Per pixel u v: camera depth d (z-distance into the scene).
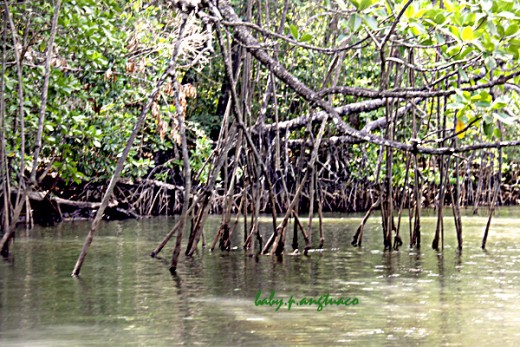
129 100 17.31
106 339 6.99
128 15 16.25
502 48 9.81
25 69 13.82
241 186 23.44
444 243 15.29
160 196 23.03
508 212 27.00
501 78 10.23
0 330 7.30
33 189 18.86
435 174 23.50
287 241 15.41
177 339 6.99
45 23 13.42
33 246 13.89
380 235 16.73
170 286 9.65
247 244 13.70
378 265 11.78
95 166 18.00
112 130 16.62
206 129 24.30
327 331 7.31
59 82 13.66
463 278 10.48
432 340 7.01
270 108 23.05
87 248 10.57
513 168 32.78
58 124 14.20
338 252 13.58
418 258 12.72
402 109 19.31
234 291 9.32
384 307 8.44
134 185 22.56
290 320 7.77
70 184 21.47
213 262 11.97
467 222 21.08
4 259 12.03
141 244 14.44
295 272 10.94
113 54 15.53
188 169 10.90
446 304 8.62
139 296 8.96
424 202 28.50
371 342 6.91
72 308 8.27
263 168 12.69
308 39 9.98
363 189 26.05
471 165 28.52
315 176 14.11
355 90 10.34
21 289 9.38
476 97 9.81
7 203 13.59
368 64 23.73
